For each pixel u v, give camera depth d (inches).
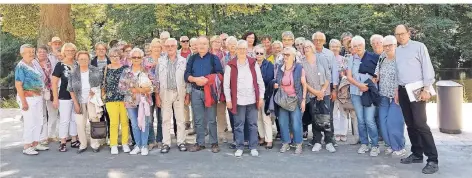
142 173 202.7
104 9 828.6
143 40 817.5
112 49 236.2
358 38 224.1
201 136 246.5
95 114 237.9
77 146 257.9
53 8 402.0
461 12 900.6
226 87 227.9
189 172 203.2
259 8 649.6
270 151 242.8
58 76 243.8
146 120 236.1
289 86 228.4
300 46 261.7
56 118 272.8
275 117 256.4
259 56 236.8
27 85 236.8
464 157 223.1
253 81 228.1
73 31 419.5
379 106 221.9
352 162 216.8
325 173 198.8
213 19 763.4
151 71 241.9
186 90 245.0
